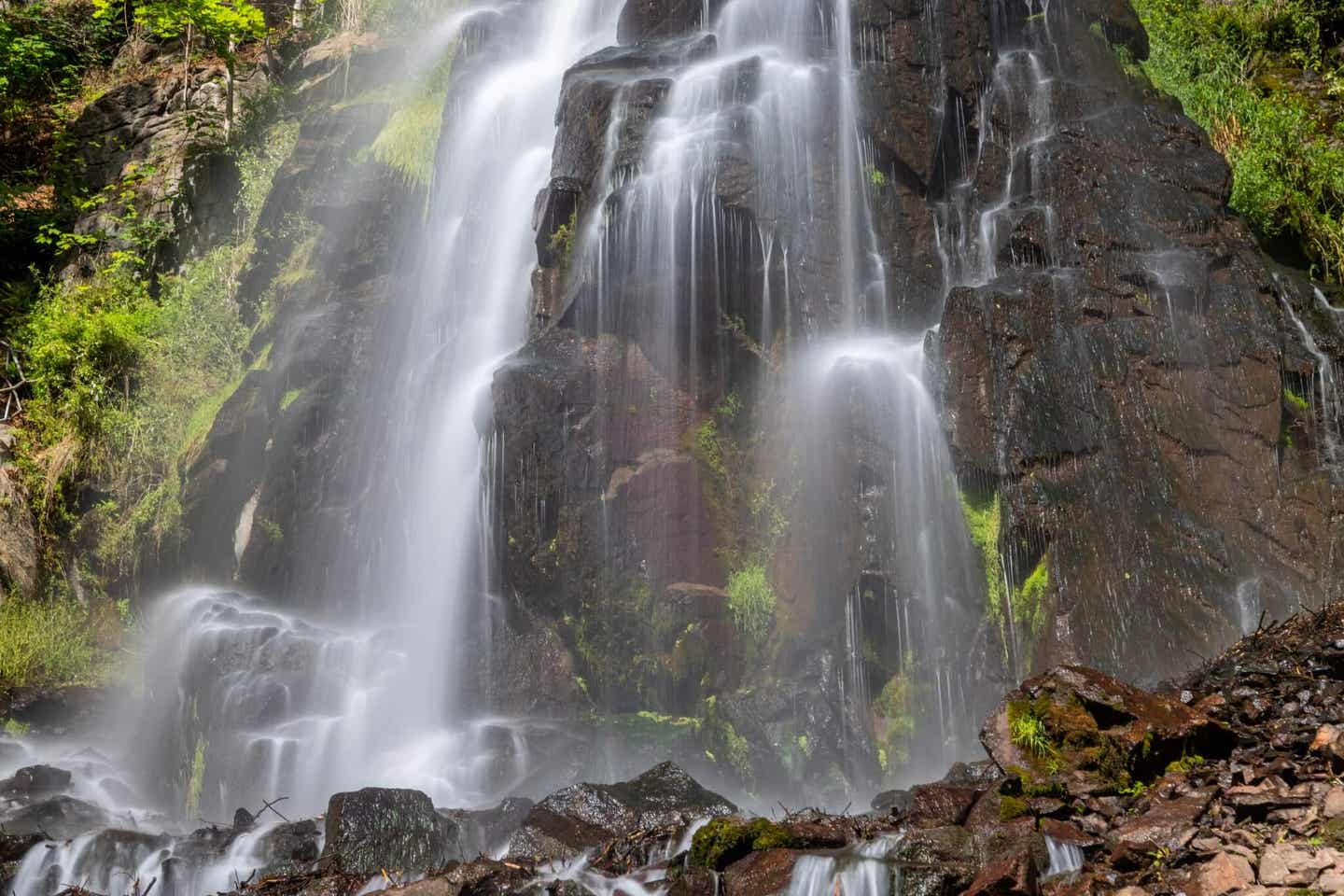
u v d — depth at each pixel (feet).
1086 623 22.81
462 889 17.02
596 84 28.84
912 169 29.37
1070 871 14.99
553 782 25.27
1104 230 27.27
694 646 25.94
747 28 31.24
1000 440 24.18
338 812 19.34
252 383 34.14
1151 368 25.62
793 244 27.50
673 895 16.26
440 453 30.81
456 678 27.86
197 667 30.22
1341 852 14.10
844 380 26.12
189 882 20.26
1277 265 30.32
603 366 26.73
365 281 35.17
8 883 20.54
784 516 26.27
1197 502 24.64
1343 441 26.27
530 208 32.63
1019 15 31.99
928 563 24.86
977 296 25.22
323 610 31.65
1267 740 17.44
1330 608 21.74
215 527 34.32
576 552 26.35
